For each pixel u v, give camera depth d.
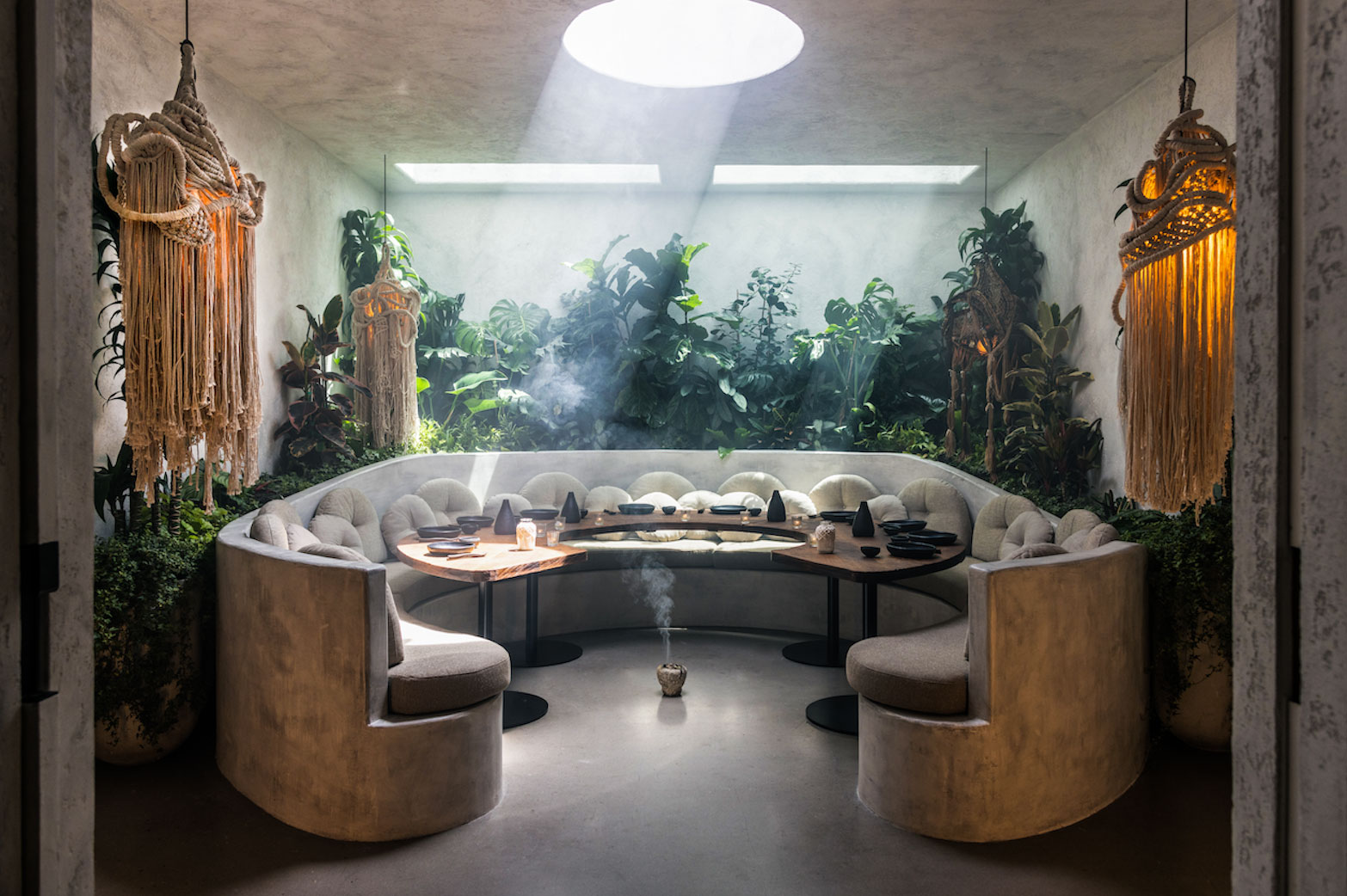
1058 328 5.38
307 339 5.51
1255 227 0.88
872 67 4.43
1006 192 6.72
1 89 0.91
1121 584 3.02
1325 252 0.78
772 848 2.67
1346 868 0.76
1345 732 0.76
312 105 5.04
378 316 5.59
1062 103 4.95
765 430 6.65
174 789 3.08
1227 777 3.19
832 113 5.12
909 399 6.72
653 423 6.66
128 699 3.12
